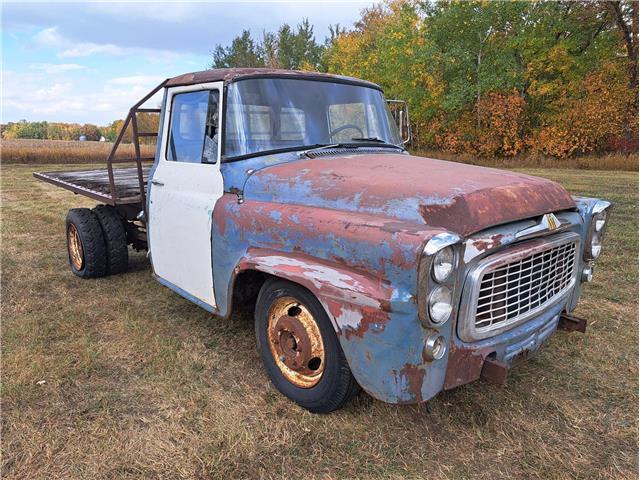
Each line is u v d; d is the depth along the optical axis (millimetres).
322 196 2643
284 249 2621
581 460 2375
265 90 3289
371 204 2441
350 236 2254
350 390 2531
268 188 2904
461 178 2586
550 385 3021
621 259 5570
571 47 22203
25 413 2738
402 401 2180
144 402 2861
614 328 3801
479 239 2189
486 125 23438
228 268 3076
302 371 2758
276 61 46094
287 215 2631
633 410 2768
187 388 3004
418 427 2607
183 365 3291
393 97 24844
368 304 2152
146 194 4254
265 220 2736
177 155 3738
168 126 3824
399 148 3836
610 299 4395
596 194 10578
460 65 23406
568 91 22250
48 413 2746
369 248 2160
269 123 3264
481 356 2342
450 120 24703
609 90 21109
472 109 24125
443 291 2068
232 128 3207
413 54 23609
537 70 22672
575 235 2805
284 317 2732
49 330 3852
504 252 2281
